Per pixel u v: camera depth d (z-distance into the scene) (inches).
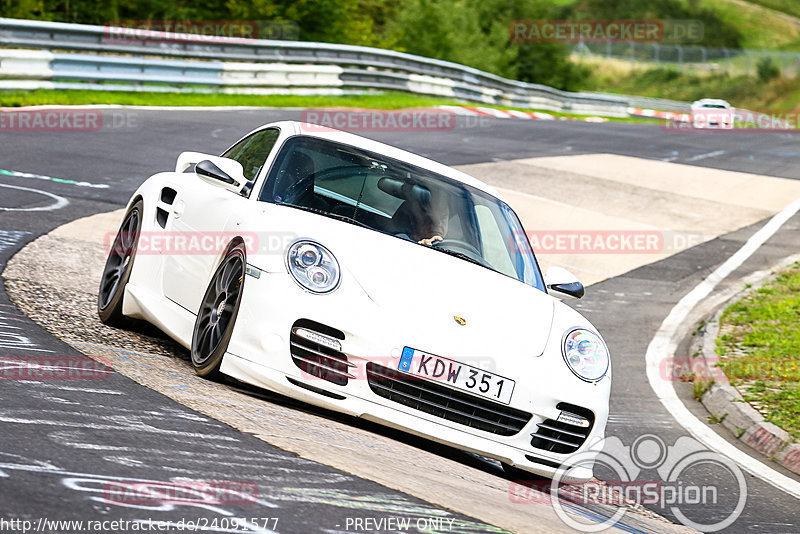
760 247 1249.4
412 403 382.6
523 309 424.5
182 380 402.0
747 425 603.2
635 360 776.3
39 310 511.2
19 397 326.3
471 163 1547.7
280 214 430.9
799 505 475.8
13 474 246.5
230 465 289.0
